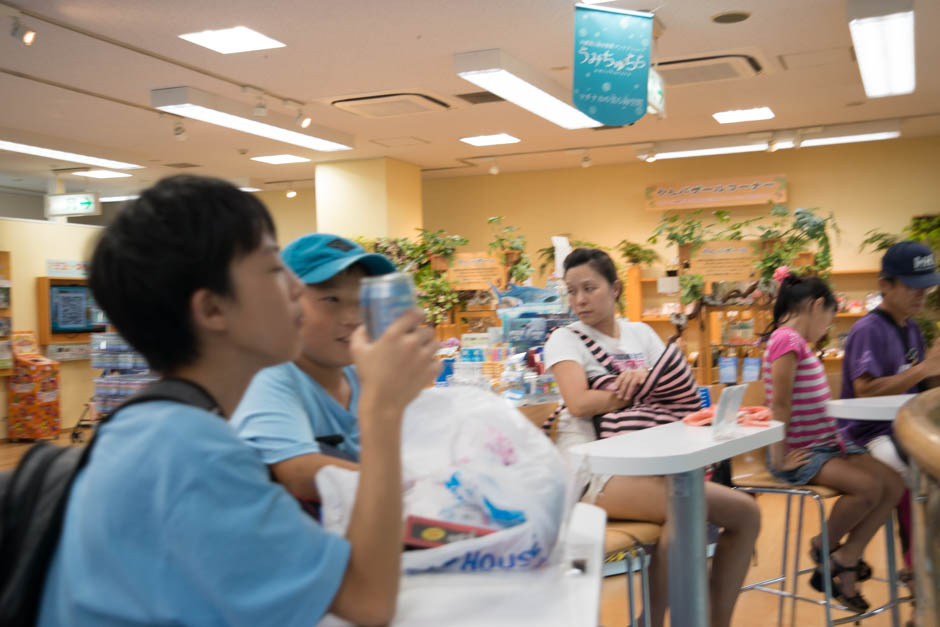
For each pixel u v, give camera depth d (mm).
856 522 3131
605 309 2961
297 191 13453
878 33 5402
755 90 7633
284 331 960
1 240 9906
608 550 2316
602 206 11906
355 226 10578
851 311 10398
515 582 1004
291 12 5223
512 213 12391
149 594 799
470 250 12641
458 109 8023
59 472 893
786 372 3250
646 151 10266
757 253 7566
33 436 9867
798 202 10867
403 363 918
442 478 1072
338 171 10664
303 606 822
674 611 2285
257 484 849
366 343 941
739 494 2623
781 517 5223
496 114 8266
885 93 7090
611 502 2518
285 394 1419
